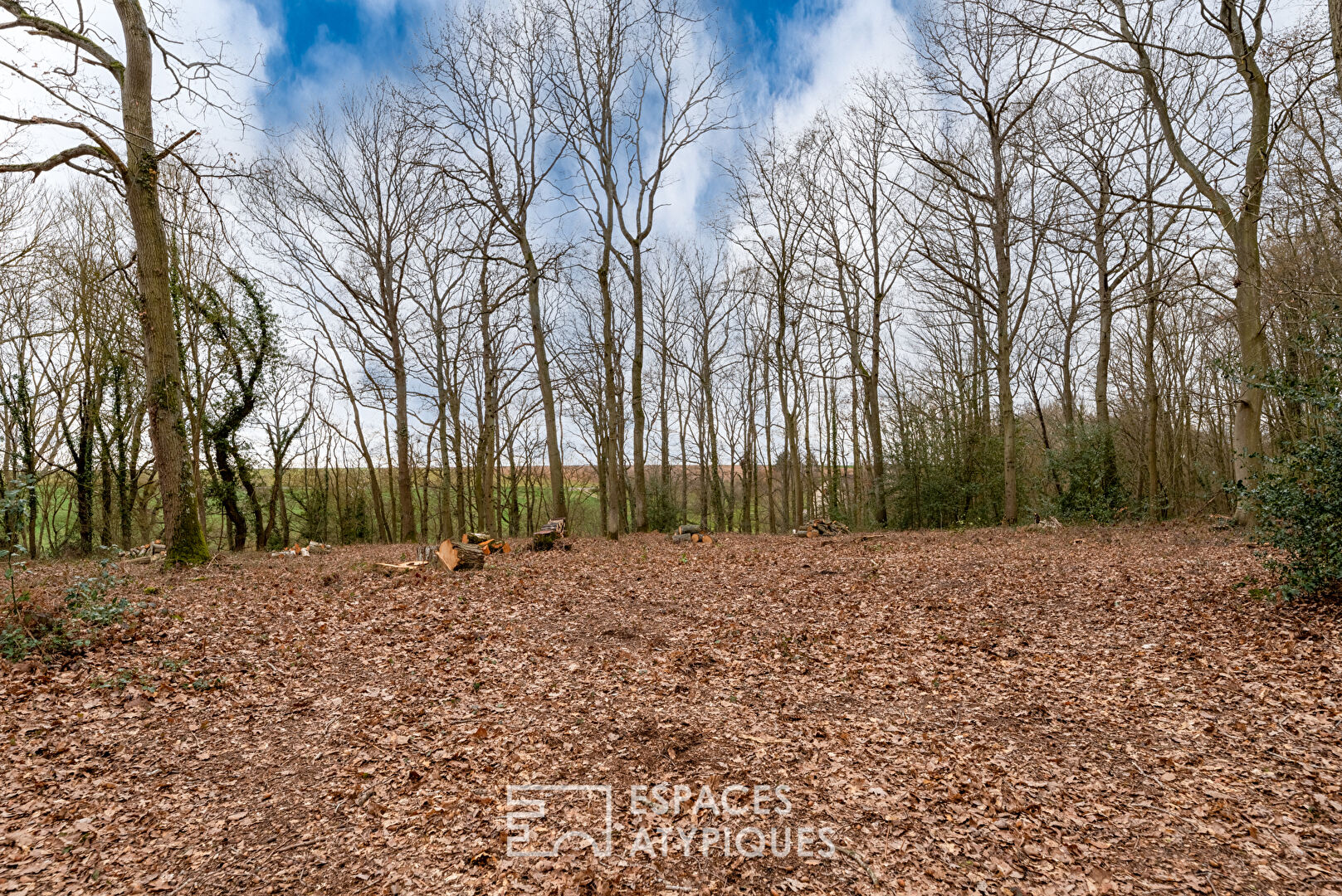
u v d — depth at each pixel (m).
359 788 4.39
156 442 10.82
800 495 26.62
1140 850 3.63
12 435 20.80
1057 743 4.83
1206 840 3.67
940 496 23.34
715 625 7.86
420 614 8.12
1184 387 25.28
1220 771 4.30
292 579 10.26
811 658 6.69
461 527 30.72
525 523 46.78
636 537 19.66
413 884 3.51
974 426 23.19
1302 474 6.74
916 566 10.98
